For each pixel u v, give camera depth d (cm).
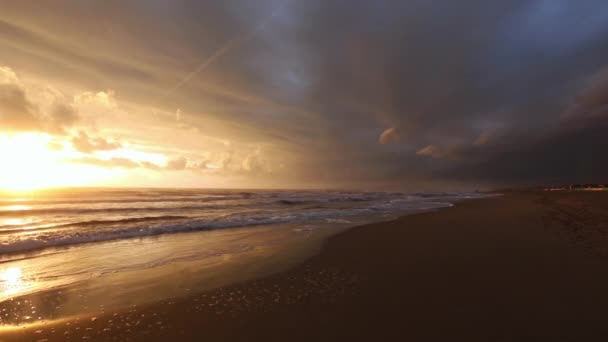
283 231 1104
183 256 728
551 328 312
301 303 416
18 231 1069
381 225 1159
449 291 438
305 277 539
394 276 527
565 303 372
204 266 634
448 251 697
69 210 2027
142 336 335
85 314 395
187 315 386
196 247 830
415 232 988
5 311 408
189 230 1147
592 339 287
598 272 482
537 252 632
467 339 300
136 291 484
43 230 1086
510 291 423
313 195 4862
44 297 461
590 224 955
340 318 363
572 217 1172
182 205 2550
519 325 323
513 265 548
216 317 379
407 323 343
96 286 511
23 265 654
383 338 310
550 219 1177
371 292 450
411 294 434
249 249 797
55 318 384
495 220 1248
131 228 1101
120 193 4566
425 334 315
